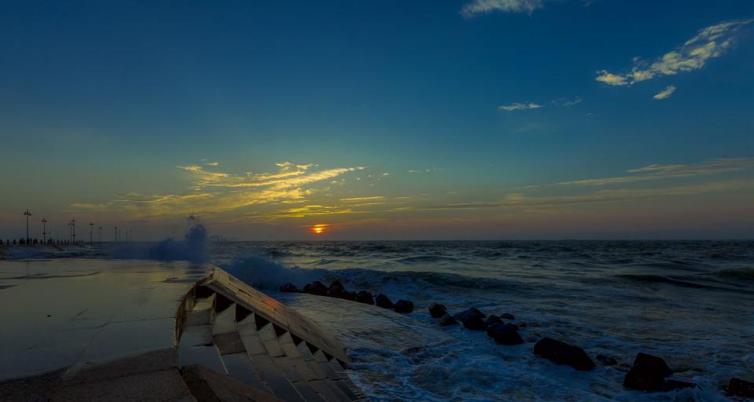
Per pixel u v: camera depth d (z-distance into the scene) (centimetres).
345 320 1182
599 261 3938
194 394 292
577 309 1473
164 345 389
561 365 859
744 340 1062
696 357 927
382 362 805
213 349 486
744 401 702
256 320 789
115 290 724
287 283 2108
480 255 4969
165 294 677
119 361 343
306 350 735
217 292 834
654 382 737
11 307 566
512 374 771
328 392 565
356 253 5812
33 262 1578
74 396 274
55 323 472
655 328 1186
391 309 1538
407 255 5088
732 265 3388
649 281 2275
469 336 1098
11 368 324
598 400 673
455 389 687
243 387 345
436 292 1917
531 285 2080
